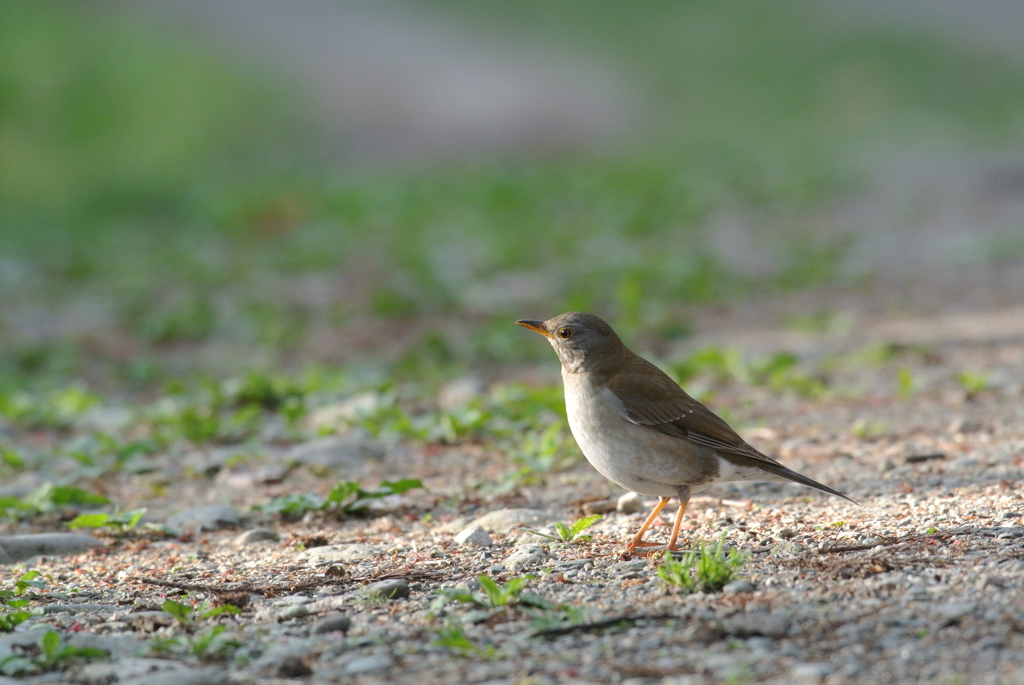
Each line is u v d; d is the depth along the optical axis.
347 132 42.59
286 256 24.84
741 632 5.47
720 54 55.12
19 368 16.36
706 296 19.69
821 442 10.31
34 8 46.94
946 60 52.41
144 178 34.59
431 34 57.66
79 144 37.91
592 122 45.38
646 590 6.21
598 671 5.16
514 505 8.81
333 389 13.59
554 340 7.49
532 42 57.41
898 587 5.93
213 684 5.20
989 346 14.77
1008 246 22.92
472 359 15.88
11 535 8.47
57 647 5.58
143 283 22.50
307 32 55.41
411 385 14.09
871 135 41.75
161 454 11.33
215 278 22.95
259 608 6.34
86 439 11.67
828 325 17.11
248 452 11.07
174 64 45.75
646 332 16.97
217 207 30.23
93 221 30.12
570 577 6.58
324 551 7.61
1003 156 35.97
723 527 7.64
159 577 7.23
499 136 43.09
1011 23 57.94
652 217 28.08
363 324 18.86
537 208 30.03
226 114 41.97
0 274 23.20
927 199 30.23
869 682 4.91
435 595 6.36
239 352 17.25
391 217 29.17
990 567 6.13
